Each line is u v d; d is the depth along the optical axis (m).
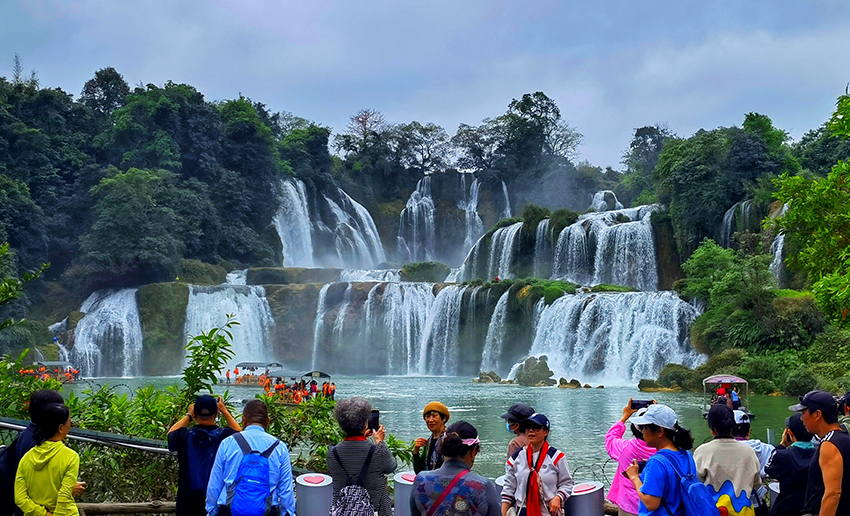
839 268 24.33
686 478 7.87
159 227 95.12
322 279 99.44
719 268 67.81
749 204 78.38
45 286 93.12
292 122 172.38
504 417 9.25
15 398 12.40
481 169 150.75
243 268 106.81
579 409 43.62
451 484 7.68
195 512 8.38
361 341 86.19
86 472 11.10
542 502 8.33
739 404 38.28
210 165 110.19
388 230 137.75
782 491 9.04
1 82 110.94
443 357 82.12
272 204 115.94
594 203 120.94
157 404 12.35
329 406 12.91
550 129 145.62
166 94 112.31
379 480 8.61
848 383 47.12
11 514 8.31
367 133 146.62
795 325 56.34
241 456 7.99
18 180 96.69
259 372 81.12
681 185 83.56
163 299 87.31
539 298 74.62
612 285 76.69
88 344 85.25
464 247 136.12
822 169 87.25
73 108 113.06
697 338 63.91
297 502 8.81
